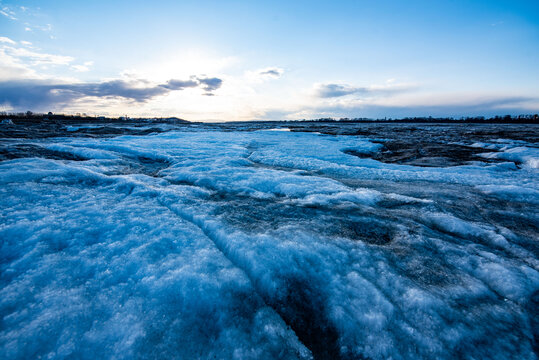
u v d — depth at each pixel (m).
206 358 2.20
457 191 7.14
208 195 6.21
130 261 3.18
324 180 7.70
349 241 3.95
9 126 30.39
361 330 2.55
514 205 6.07
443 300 2.85
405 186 7.70
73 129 30.38
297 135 28.34
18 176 5.91
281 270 3.23
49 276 2.86
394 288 3.01
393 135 29.22
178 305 2.64
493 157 13.61
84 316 2.42
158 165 10.34
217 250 3.55
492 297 2.99
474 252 3.93
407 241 4.10
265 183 7.27
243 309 2.70
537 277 3.28
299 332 2.63
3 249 3.29
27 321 2.29
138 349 2.19
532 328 2.60
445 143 20.20
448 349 2.35
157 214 4.61
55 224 3.89
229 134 26.78
